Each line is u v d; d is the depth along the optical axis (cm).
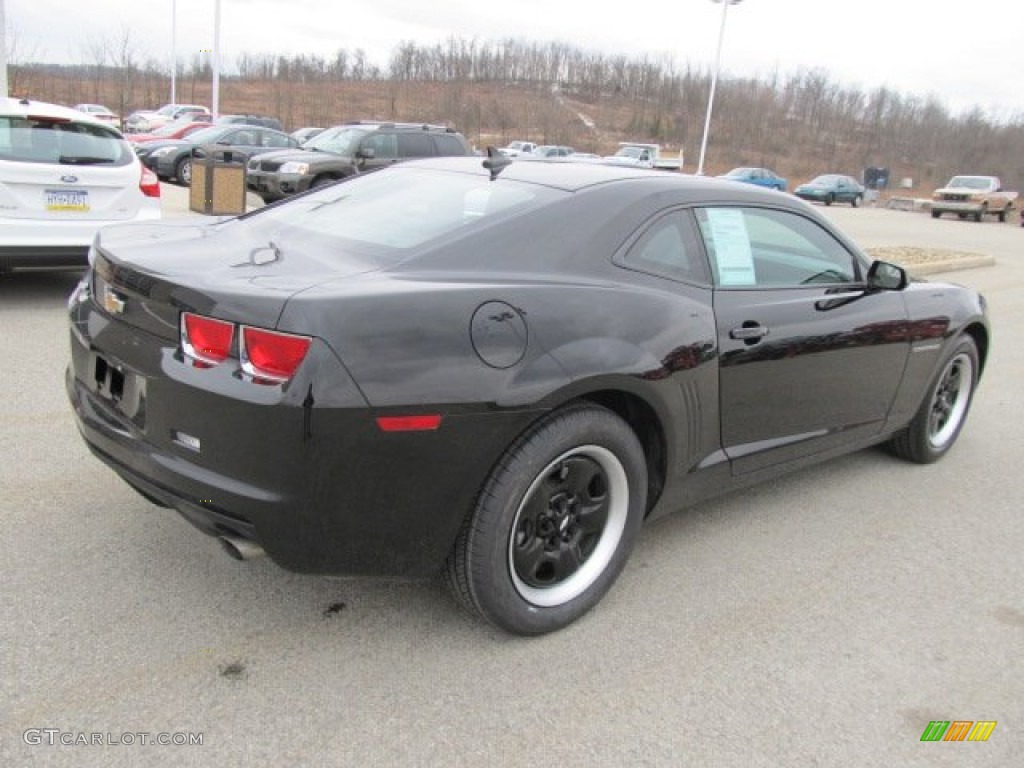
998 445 541
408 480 252
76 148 697
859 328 392
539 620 291
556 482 290
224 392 241
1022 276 1500
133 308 271
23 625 279
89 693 251
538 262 293
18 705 244
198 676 262
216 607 299
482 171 358
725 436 346
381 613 304
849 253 409
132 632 281
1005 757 257
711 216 346
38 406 475
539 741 247
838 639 312
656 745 250
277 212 369
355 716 251
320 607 304
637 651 294
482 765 237
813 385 377
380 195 355
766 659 296
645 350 297
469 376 254
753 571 357
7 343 594
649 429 319
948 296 463
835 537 395
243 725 244
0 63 1422
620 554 313
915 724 269
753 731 259
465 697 263
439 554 269
